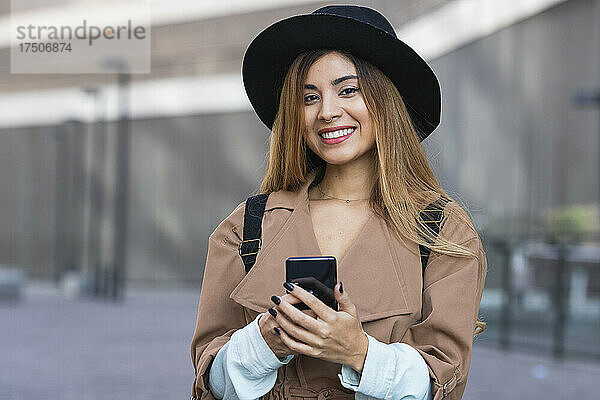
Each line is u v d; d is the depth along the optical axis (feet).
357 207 6.53
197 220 82.79
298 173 6.60
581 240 31.37
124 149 66.90
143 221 84.79
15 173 88.89
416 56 6.22
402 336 6.13
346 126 6.27
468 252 6.14
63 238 78.43
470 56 56.59
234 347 5.91
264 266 6.36
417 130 6.85
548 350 31.19
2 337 40.34
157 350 35.35
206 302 6.55
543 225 34.73
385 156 6.27
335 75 6.26
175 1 76.54
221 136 81.76
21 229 88.58
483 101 55.57
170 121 83.82
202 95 82.38
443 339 5.98
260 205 6.67
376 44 6.19
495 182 54.54
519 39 52.70
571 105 49.26
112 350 35.37
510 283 32.89
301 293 5.46
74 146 85.56
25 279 82.89
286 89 6.47
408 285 6.15
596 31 47.57
